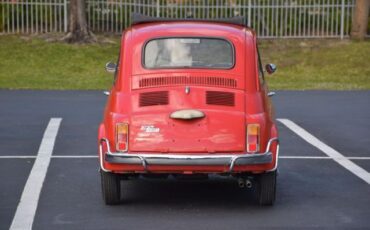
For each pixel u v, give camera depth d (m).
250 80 10.31
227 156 9.73
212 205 10.62
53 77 27.55
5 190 11.38
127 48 10.60
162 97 10.04
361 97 23.80
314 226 9.45
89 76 27.98
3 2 32.66
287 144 15.80
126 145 9.87
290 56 31.22
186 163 9.72
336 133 17.25
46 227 9.34
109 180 10.27
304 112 20.47
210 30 10.74
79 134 16.62
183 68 10.41
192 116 9.80
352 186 11.89
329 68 29.86
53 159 13.89
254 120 9.88
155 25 11.02
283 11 33.38
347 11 33.56
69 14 32.69
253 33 10.92
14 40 31.62
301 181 12.26
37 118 18.78
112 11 33.09
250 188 11.65
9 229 9.23
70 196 11.05
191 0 32.56
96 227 9.36
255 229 9.31
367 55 31.09
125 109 10.02
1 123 17.95
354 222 9.66
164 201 10.84
